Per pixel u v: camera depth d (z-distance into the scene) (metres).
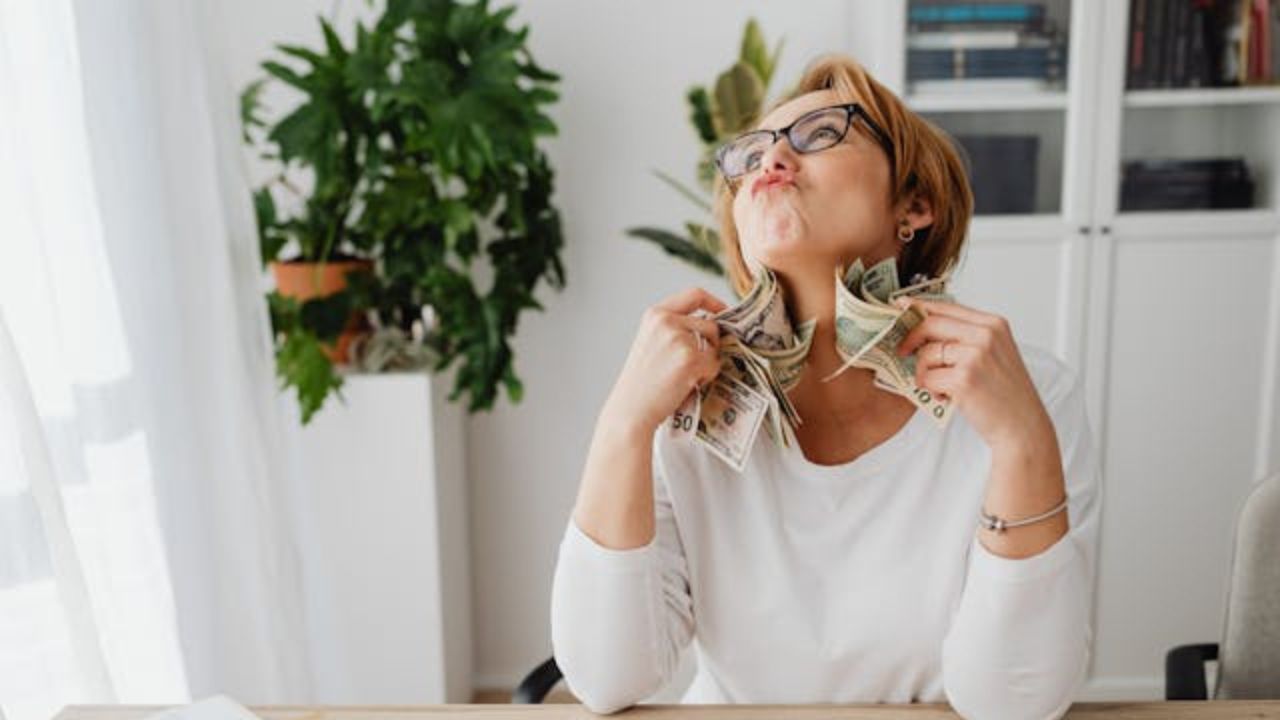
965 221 1.12
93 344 1.57
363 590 2.33
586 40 2.60
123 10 1.66
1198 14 2.35
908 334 0.97
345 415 2.28
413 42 2.27
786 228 0.98
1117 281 2.43
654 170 2.65
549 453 2.76
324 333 2.23
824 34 2.58
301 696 2.00
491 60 2.23
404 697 2.37
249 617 1.89
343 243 2.43
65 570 1.30
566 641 1.06
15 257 1.38
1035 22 2.36
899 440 1.10
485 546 2.80
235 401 1.85
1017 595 0.96
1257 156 2.40
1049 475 0.96
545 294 2.70
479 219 2.46
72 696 1.33
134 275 1.69
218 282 1.83
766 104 2.46
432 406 2.29
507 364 2.41
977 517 1.07
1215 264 2.43
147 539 1.66
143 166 1.70
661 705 1.09
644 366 1.01
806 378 1.09
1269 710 1.05
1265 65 2.36
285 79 2.20
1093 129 2.37
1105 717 1.04
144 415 1.68
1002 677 0.98
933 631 1.09
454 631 2.54
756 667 1.15
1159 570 2.54
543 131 2.24
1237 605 1.39
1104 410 2.48
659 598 1.07
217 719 1.06
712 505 1.13
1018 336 2.46
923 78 2.39
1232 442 2.49
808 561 1.11
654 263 2.68
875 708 1.06
